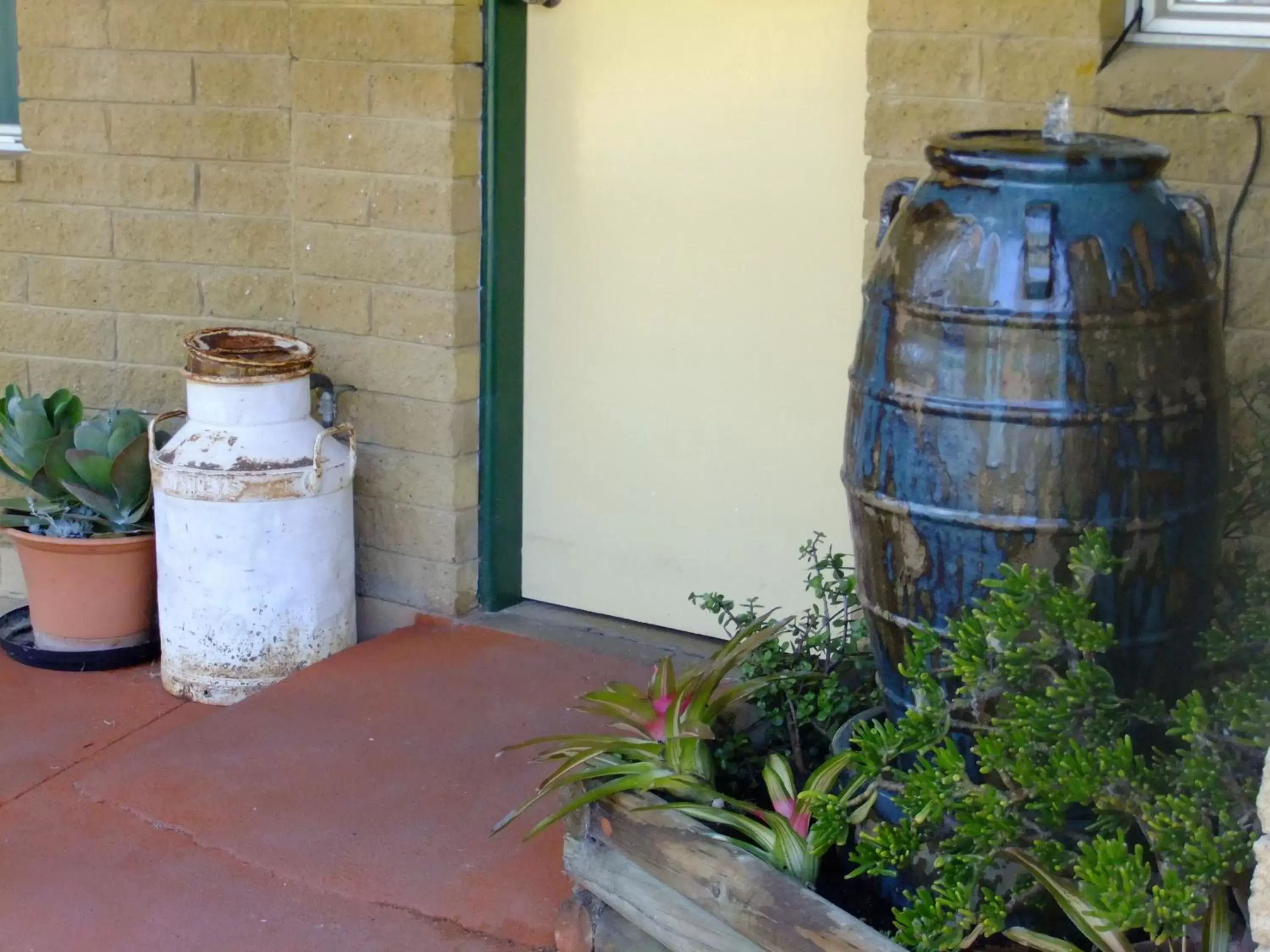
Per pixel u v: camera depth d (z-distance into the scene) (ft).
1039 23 11.34
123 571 15.37
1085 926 7.73
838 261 13.61
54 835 11.80
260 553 14.19
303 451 14.29
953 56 11.71
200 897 10.90
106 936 10.49
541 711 13.44
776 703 10.97
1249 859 7.18
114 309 16.48
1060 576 8.63
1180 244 8.64
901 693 9.53
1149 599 8.77
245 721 13.35
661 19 14.07
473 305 15.01
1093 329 8.31
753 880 8.48
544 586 16.02
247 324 15.97
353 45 14.66
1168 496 8.61
